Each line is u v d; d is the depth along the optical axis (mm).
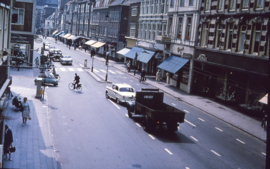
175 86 39844
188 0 37312
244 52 26703
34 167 12820
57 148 15648
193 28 35719
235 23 28172
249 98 27359
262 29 24625
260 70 24562
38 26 182250
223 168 14430
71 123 20375
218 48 30828
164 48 43812
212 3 32188
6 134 13297
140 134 19000
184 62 36219
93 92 32469
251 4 26203
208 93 34656
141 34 55250
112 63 64562
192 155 15898
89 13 94812
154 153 15828
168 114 18391
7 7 15305
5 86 14977
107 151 15711
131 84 39031
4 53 14297
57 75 39000
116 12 70750
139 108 21016
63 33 129000
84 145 16391
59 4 148875
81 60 64438
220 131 21125
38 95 27016
